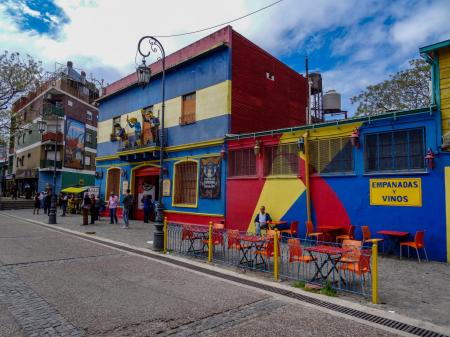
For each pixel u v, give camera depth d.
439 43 8.88
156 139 17.08
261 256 8.25
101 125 22.98
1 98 24.02
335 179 10.82
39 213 25.53
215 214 14.26
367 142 10.21
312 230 10.80
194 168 15.77
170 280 6.96
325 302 5.69
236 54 14.92
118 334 4.32
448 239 8.55
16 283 6.44
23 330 4.37
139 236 13.16
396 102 22.58
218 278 7.23
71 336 4.23
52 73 40.38
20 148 43.84
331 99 20.61
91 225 17.09
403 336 4.37
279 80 17.75
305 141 11.45
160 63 18.11
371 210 9.93
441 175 8.77
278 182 12.27
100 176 22.48
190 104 16.19
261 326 4.64
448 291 6.28
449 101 8.83
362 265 6.04
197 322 4.76
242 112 14.95
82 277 7.02
